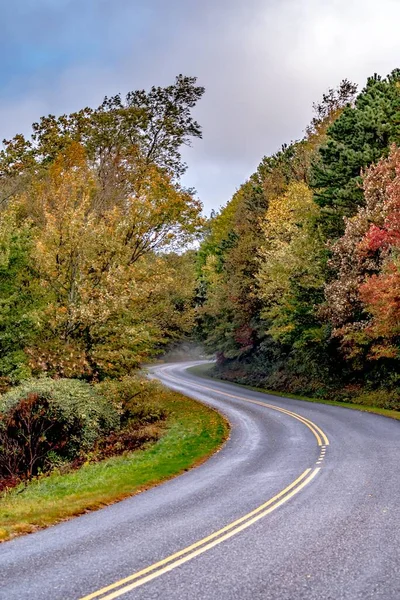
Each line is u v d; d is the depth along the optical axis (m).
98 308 21.08
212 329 58.00
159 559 6.86
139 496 11.38
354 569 6.33
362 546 7.13
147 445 19.12
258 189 48.91
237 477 12.54
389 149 27.38
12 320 19.97
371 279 23.16
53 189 26.06
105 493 11.76
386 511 8.80
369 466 12.60
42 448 16.66
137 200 25.17
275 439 18.30
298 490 10.65
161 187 29.41
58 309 20.84
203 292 61.25
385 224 22.86
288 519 8.61
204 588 5.86
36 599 5.65
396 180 21.98
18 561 7.00
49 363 20.47
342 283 27.95
